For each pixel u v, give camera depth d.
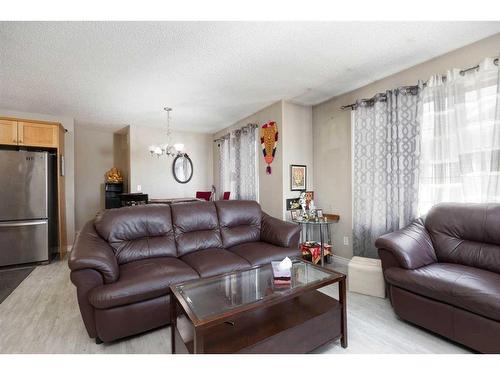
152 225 2.46
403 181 2.66
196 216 2.71
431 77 2.44
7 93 3.20
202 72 2.70
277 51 2.30
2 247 3.24
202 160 5.79
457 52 2.33
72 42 2.10
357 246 3.13
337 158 3.53
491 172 2.08
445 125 2.37
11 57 2.32
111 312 1.69
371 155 2.98
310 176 3.87
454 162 2.33
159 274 1.89
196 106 3.83
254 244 2.74
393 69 2.71
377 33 2.05
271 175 3.80
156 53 2.30
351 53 2.36
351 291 2.52
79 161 5.19
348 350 1.62
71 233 4.31
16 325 1.95
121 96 3.37
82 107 3.80
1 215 3.24
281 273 1.72
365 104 3.01
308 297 1.85
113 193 5.18
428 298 1.76
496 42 2.10
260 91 3.28
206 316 1.27
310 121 3.89
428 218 2.32
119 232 2.27
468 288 1.55
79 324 1.97
